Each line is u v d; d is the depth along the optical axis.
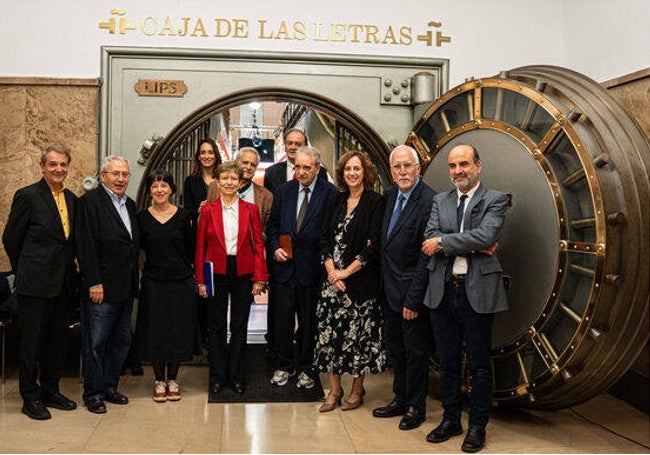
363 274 3.69
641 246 3.06
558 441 3.34
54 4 4.79
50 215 3.65
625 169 3.12
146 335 3.94
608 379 3.29
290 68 5.04
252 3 4.97
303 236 4.16
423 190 3.60
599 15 4.68
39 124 4.78
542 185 3.40
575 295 3.29
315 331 4.16
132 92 4.90
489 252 3.18
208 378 4.57
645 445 3.29
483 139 3.81
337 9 5.05
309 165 4.11
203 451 3.18
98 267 3.74
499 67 5.17
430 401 4.03
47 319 3.70
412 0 5.11
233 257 4.10
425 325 3.52
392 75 5.14
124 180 3.83
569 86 3.43
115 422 3.59
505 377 3.65
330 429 3.50
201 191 4.86
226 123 7.09
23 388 3.67
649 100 4.08
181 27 4.91
